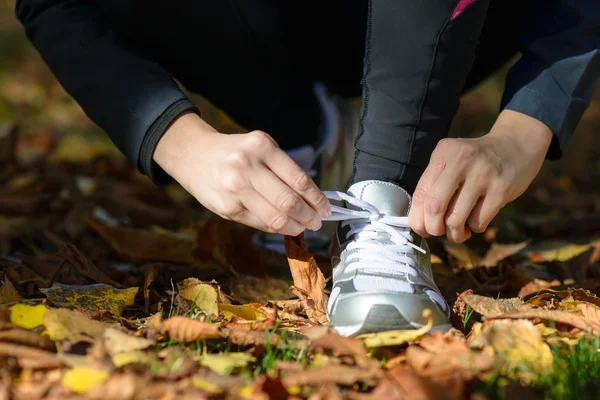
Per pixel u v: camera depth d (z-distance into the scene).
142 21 1.65
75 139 4.04
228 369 1.13
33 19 1.71
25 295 1.59
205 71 1.85
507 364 1.16
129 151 1.49
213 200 1.34
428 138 1.43
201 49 1.78
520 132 1.45
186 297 1.45
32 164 2.98
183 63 1.81
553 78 1.50
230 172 1.29
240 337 1.23
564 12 1.53
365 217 1.43
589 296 1.46
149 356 1.15
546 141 1.46
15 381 1.11
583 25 1.52
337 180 2.07
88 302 1.43
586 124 4.81
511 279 1.82
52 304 1.42
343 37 1.96
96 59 1.57
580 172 3.54
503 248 1.98
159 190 2.69
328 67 2.08
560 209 2.85
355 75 2.08
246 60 1.85
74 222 2.25
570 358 1.21
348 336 1.28
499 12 1.75
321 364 1.18
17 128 2.98
